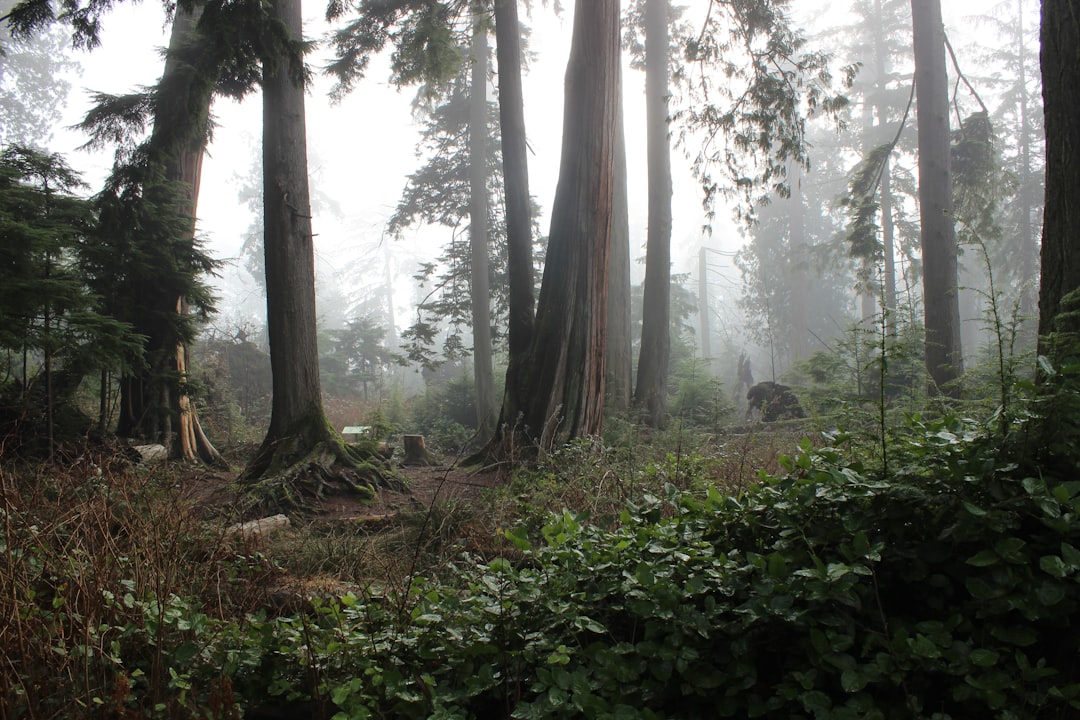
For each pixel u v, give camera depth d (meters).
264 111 9.60
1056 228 3.40
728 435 9.40
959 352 12.30
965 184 16.59
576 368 9.24
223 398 16.64
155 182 10.88
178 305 11.59
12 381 8.76
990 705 2.24
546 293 9.46
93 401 12.94
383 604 3.43
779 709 2.56
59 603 3.02
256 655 2.99
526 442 9.03
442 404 21.58
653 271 15.66
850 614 2.62
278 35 8.74
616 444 8.44
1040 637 2.52
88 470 4.85
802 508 2.97
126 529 3.89
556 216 9.50
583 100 9.41
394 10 13.60
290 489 7.49
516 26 10.68
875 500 2.89
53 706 2.62
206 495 7.54
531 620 3.01
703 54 14.02
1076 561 2.32
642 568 2.82
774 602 2.55
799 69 13.48
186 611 3.30
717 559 2.96
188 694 2.86
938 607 2.64
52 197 9.52
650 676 2.73
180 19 13.04
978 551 2.66
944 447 2.85
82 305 8.32
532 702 2.68
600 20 9.38
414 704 2.68
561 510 5.41
